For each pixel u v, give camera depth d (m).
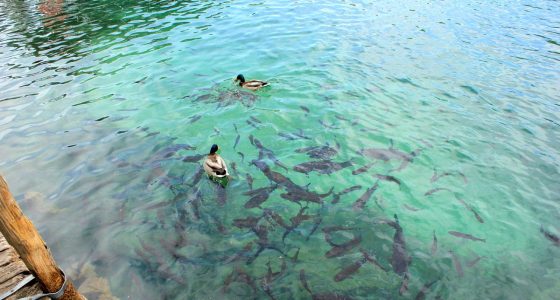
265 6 20.48
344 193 7.88
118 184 8.07
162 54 14.43
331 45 15.12
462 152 9.13
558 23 17.73
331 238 6.80
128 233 6.89
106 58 14.20
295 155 8.98
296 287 5.91
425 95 11.57
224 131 9.86
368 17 18.61
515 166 8.70
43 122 10.36
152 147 9.27
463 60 13.94
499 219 7.30
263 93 11.61
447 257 6.49
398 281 6.04
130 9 20.36
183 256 6.43
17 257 5.24
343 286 5.93
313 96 11.45
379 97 11.41
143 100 11.34
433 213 7.42
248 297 5.77
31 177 8.30
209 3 21.27
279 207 7.47
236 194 7.77
